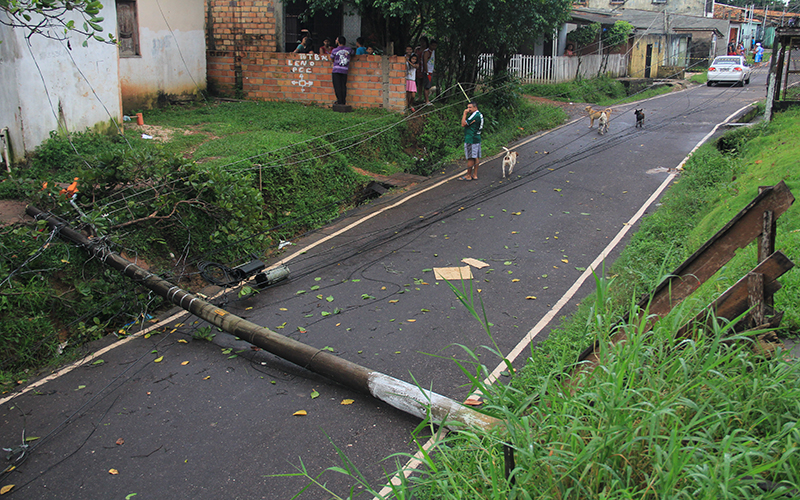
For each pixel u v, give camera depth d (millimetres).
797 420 3119
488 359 6176
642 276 7391
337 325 7043
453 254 9203
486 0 15555
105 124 11406
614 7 42094
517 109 20125
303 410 5449
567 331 6402
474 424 4527
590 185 12680
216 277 8586
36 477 4707
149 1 14805
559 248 9336
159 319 7453
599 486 3180
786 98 19172
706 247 4047
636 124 18531
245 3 17609
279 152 11016
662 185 12508
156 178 8477
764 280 3811
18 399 5785
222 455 4883
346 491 4414
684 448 3092
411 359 6230
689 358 3627
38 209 7723
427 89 16938
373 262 9000
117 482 4621
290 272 8734
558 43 29453
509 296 7688
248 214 8852
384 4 14531
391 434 5066
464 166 14742
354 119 14719
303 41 16969
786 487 2867
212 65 17656
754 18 50406
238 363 6375
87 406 5633
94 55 11016
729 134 16016
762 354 3729
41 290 6812
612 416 3191
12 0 6848
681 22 37062
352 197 12438
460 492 3295
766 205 3832
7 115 9070
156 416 5445
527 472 3291
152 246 8297
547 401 3760
